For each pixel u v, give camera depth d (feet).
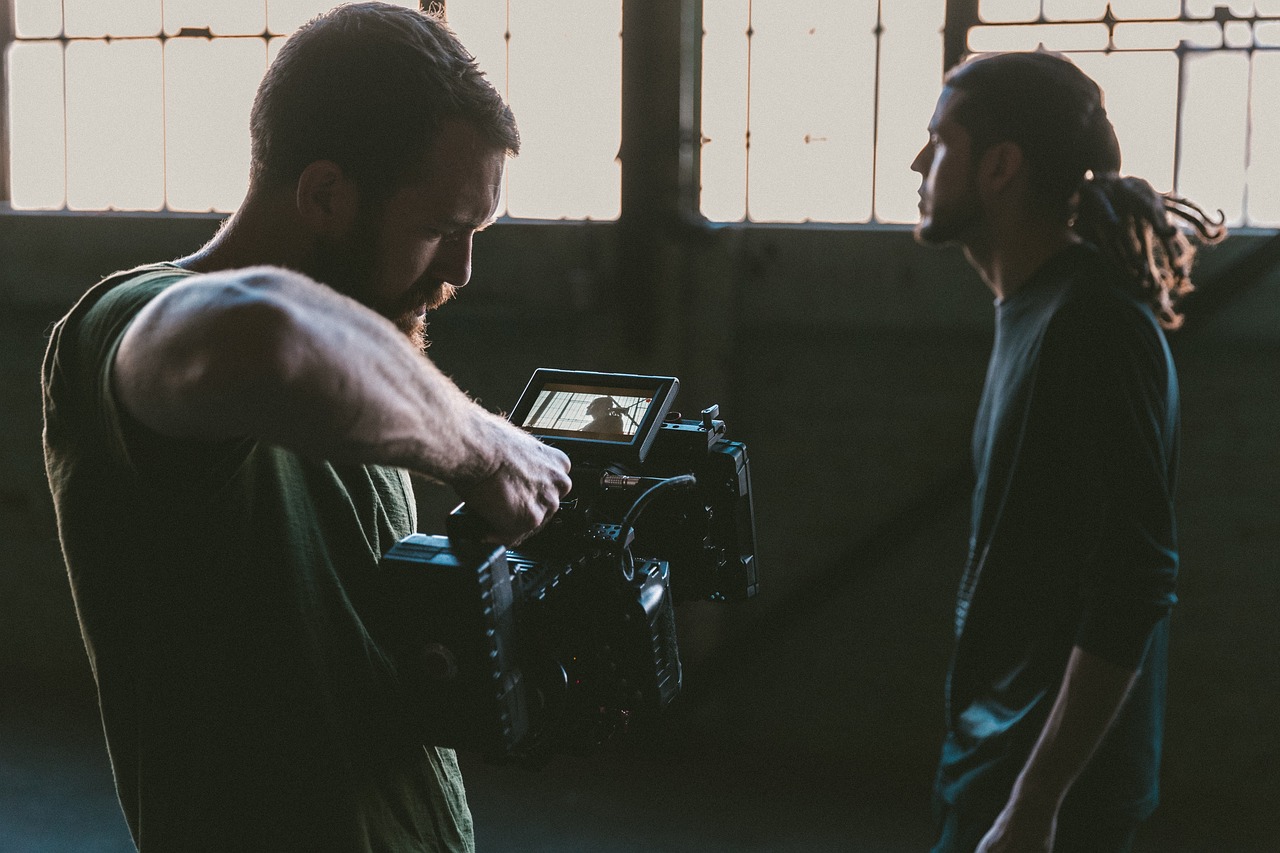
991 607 4.46
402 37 2.59
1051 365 4.25
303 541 2.70
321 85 2.54
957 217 5.01
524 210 11.39
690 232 10.59
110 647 2.61
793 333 10.70
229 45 11.84
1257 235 9.46
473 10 11.28
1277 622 9.86
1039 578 4.31
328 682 2.70
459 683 2.64
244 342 1.81
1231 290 9.50
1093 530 4.15
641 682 3.06
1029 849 4.14
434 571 2.55
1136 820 4.50
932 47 10.28
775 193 10.82
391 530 3.06
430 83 2.59
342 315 2.03
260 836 2.63
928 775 10.61
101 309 2.31
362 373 1.96
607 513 3.29
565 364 11.17
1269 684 9.91
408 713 2.85
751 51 10.70
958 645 4.63
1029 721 4.29
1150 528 4.03
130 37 12.16
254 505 2.60
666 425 3.56
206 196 12.16
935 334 10.34
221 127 11.98
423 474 2.30
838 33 10.48
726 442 3.65
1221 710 10.05
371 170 2.58
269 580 2.61
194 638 2.56
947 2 10.19
